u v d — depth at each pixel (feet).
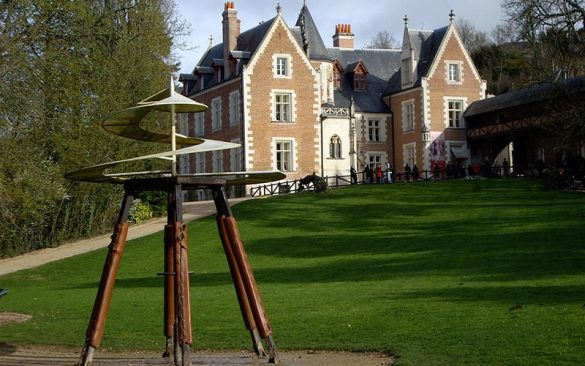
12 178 72.49
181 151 29.43
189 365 28.12
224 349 34.96
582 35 121.19
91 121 94.89
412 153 179.42
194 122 179.22
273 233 93.86
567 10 116.06
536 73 127.85
